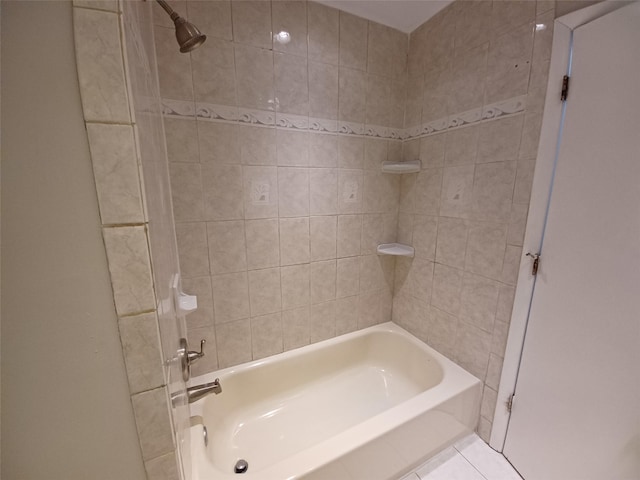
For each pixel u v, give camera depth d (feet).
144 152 1.51
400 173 5.97
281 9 4.24
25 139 1.12
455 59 4.60
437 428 4.24
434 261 5.37
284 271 5.09
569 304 3.41
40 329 1.27
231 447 4.46
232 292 4.70
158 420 1.57
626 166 2.81
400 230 6.12
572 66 3.18
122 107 1.20
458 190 4.75
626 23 2.71
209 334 4.65
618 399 3.03
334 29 4.70
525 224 3.81
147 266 1.38
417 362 5.64
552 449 3.73
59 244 1.23
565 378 3.52
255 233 4.70
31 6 1.05
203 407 4.16
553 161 3.46
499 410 4.39
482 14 4.13
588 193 3.13
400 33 5.36
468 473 4.19
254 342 5.08
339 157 5.20
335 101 4.95
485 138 4.24
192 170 4.07
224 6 3.87
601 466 3.23
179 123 3.88
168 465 1.66
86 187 1.22
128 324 1.39
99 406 1.43
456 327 5.03
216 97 4.04
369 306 6.24
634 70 2.69
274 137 4.55
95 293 1.32
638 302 2.82
